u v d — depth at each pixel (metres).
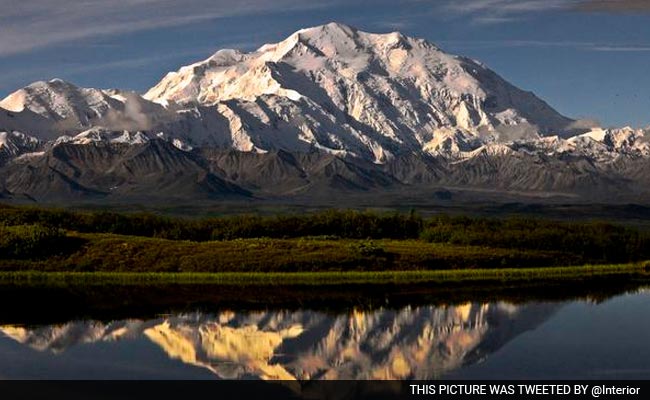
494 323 127.56
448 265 194.38
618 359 105.44
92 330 121.38
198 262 183.25
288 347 112.88
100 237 197.25
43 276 173.00
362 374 100.19
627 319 129.88
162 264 182.88
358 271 183.75
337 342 115.50
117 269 180.38
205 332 121.00
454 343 114.75
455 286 167.12
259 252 190.50
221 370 101.50
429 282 172.38
